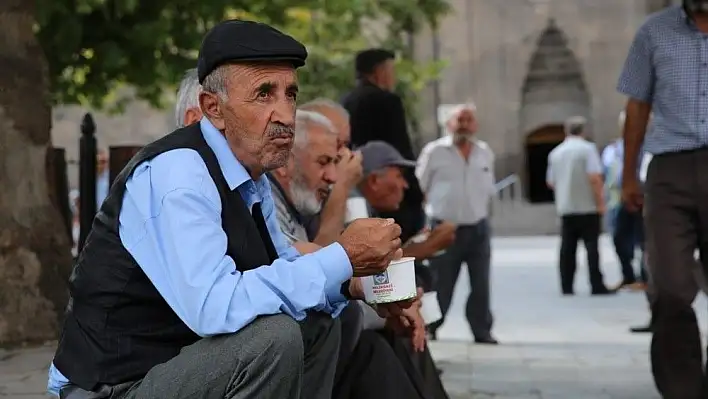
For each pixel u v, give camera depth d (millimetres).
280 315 4062
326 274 4188
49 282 11055
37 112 11148
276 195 6082
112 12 14414
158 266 4098
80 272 4266
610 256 29188
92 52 14898
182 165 4168
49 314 10977
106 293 4191
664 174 7750
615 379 10180
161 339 4242
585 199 19297
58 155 12453
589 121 42719
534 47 42562
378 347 5938
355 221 4312
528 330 14719
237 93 4258
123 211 4184
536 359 11703
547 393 9422
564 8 42469
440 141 14031
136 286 4184
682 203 7711
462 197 13750
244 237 4285
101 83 15672
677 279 7680
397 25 22547
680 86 7715
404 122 11047
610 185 20516
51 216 11211
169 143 4270
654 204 7785
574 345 12945
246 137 4273
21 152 10977
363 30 24422
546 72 42875
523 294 20062
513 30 42500
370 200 8094
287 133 4305
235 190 4297
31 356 10023
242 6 15500
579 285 21688
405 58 23500
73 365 4254
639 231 19922
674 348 7738
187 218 4070
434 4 22391
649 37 7898
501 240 39188
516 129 42594
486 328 13391
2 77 10867
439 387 6707
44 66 11289
